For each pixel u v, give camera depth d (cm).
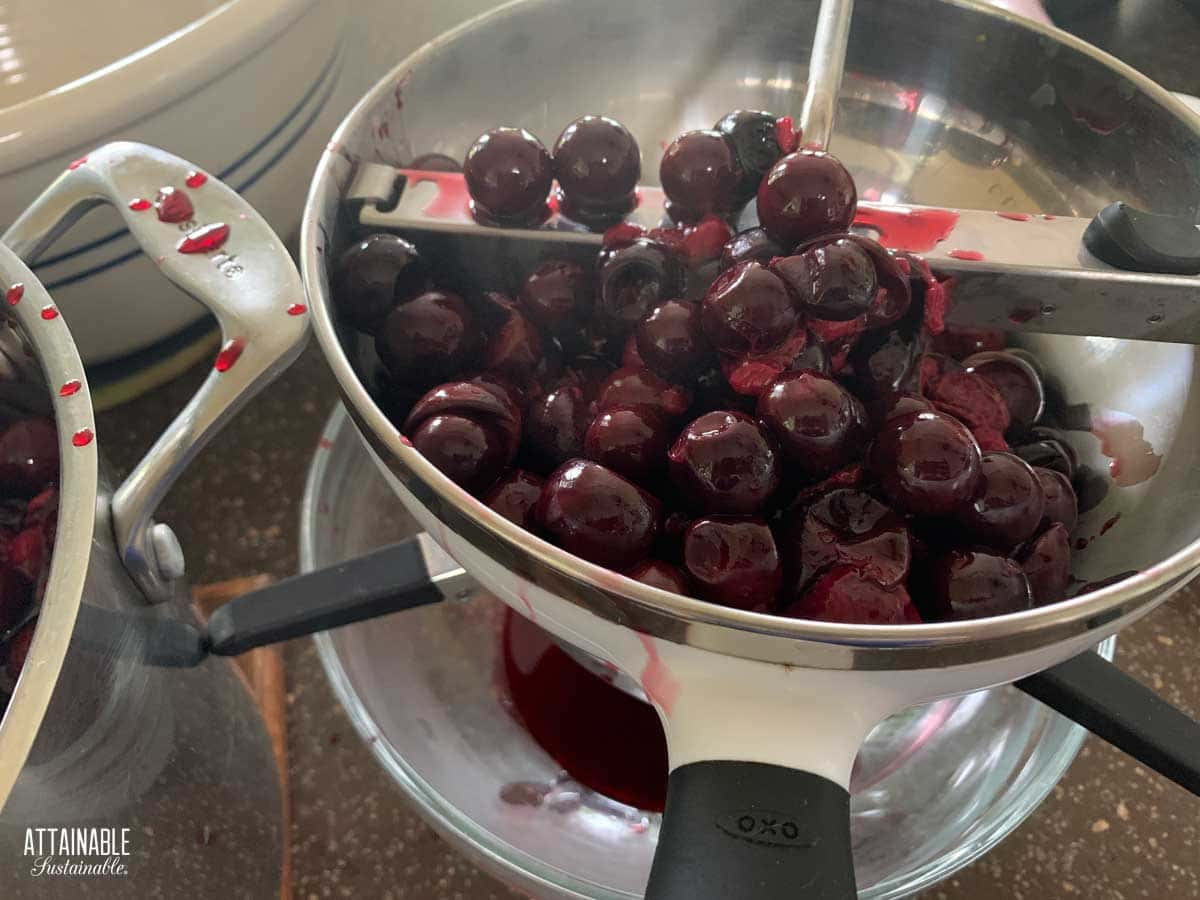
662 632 30
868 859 47
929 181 54
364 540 58
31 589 39
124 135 52
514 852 46
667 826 30
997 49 49
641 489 36
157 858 40
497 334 45
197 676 45
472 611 56
